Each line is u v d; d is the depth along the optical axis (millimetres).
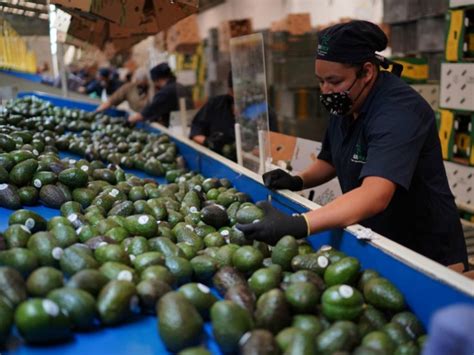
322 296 1717
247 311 1579
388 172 2127
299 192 3240
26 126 4613
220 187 3266
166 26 3826
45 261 1876
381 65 2539
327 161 3127
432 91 6621
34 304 1441
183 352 1344
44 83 11430
